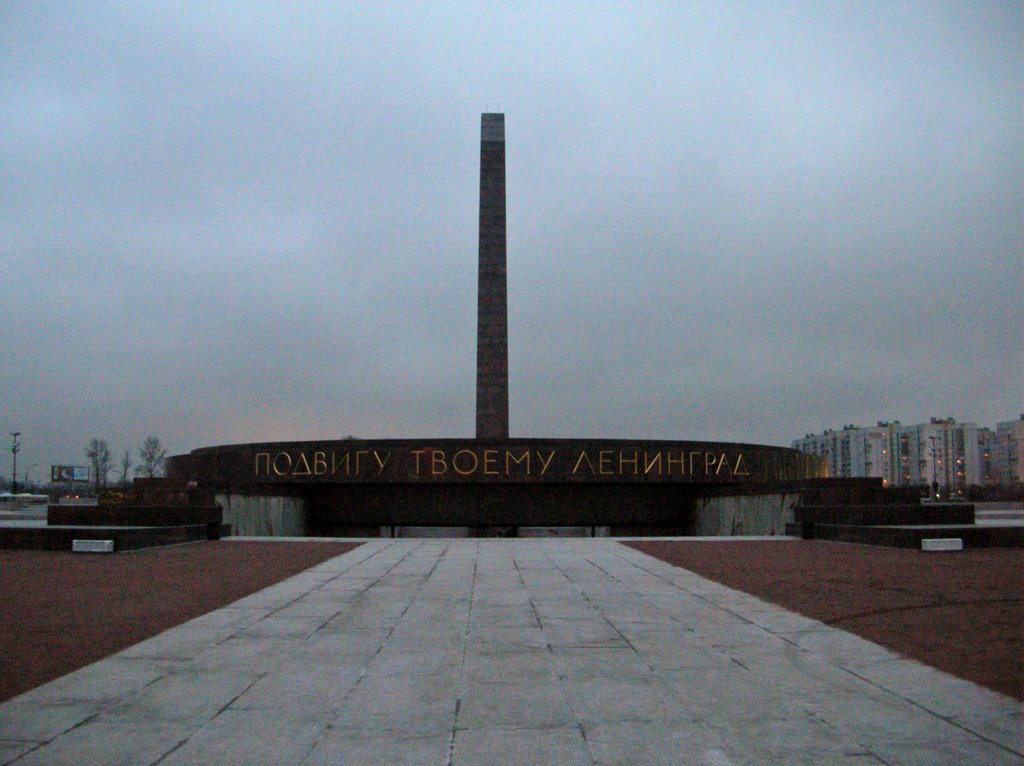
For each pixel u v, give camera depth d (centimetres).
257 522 3506
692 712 751
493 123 4869
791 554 2178
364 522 3950
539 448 3728
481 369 4697
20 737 684
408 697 803
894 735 685
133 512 2691
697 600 1388
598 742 674
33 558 2114
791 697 796
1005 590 1473
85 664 935
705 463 3831
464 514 3900
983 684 835
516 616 1243
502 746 665
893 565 1884
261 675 887
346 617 1235
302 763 628
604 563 1984
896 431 16300
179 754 646
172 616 1242
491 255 4778
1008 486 14475
